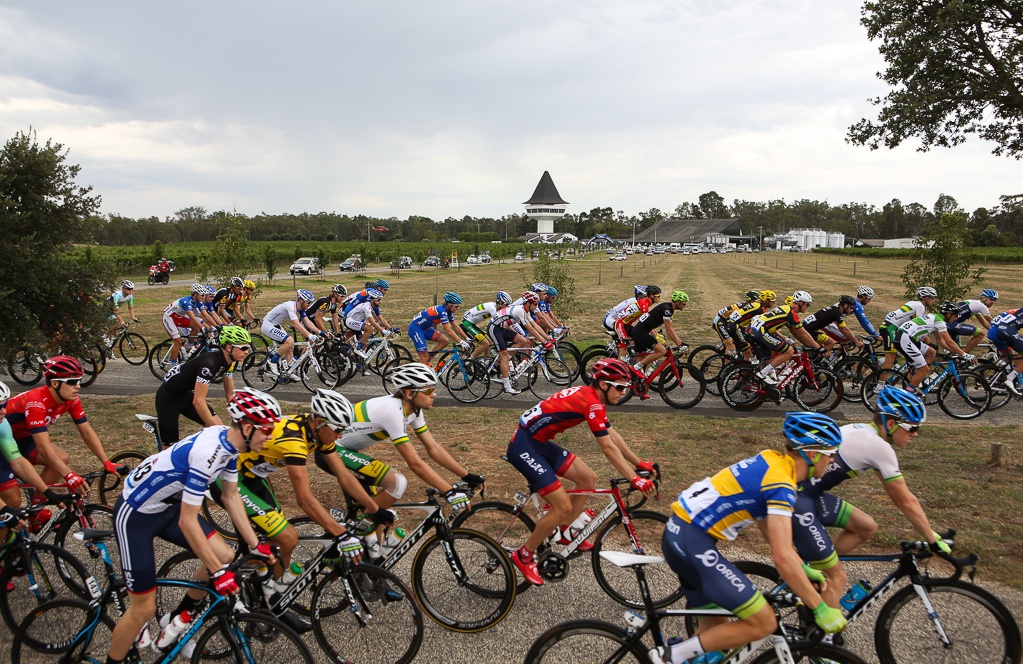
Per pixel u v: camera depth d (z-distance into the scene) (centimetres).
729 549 499
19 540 403
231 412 326
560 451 443
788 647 289
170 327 1148
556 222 16362
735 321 959
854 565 462
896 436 369
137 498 328
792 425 304
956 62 1582
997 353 987
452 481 655
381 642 381
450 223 18225
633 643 307
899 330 903
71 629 369
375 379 1197
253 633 354
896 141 1728
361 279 4391
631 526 427
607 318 1029
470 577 414
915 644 351
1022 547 491
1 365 965
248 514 383
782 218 14125
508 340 1023
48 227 978
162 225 10325
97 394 1074
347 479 402
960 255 1404
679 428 842
